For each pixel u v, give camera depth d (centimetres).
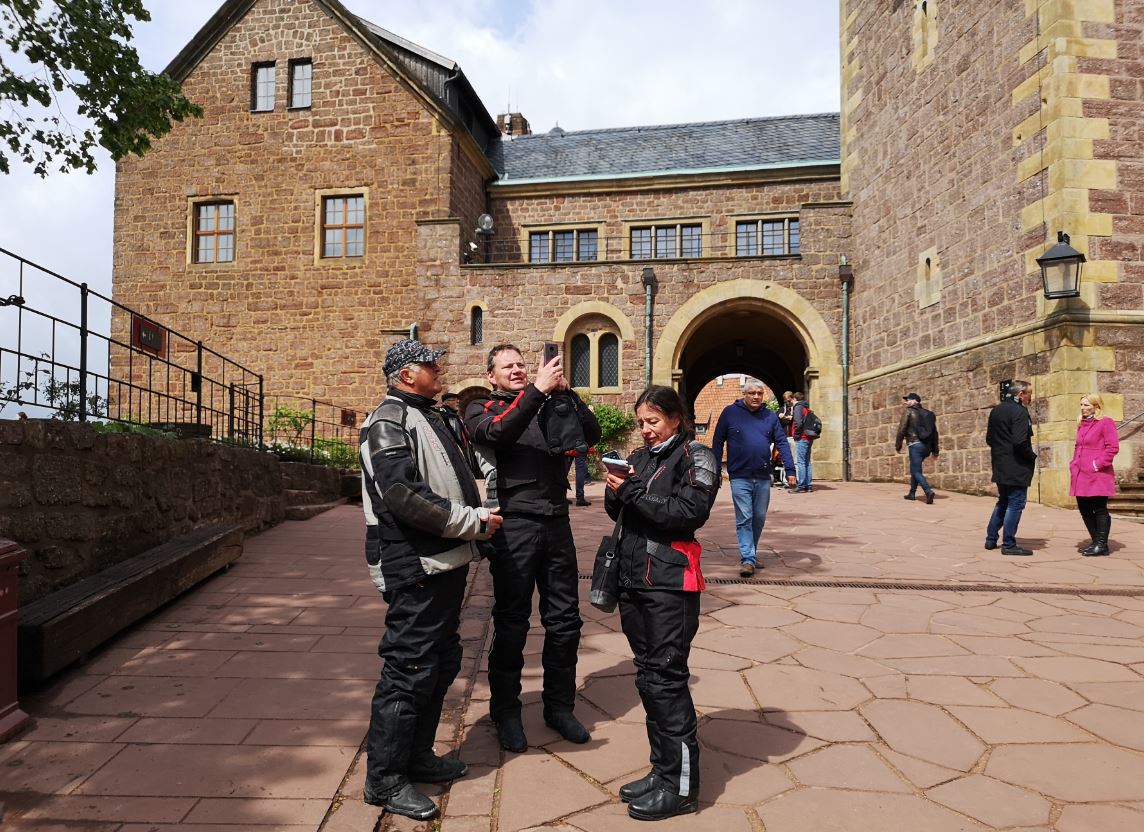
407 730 283
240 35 2050
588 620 532
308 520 966
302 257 2006
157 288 2048
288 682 411
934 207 1450
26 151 873
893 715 372
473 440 338
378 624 519
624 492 291
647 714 289
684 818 275
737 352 2519
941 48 1424
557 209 2167
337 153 2005
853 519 1023
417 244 1917
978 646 479
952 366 1377
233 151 2041
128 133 922
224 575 657
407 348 309
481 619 538
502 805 284
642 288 1817
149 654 456
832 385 1755
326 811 279
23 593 468
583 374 1850
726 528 948
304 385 1988
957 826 271
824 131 2228
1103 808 284
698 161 2167
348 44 2008
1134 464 1081
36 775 306
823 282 1780
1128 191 1109
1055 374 1108
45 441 491
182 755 324
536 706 384
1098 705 384
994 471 788
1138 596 609
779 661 450
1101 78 1119
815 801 288
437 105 1952
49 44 841
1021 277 1199
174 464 673
